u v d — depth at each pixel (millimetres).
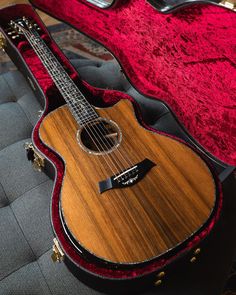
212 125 861
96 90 1003
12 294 734
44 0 1101
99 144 876
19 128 1038
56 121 901
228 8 646
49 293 742
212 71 791
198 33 756
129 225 686
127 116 907
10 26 1139
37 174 937
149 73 969
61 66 1021
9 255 788
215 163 874
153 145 835
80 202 727
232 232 833
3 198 895
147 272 636
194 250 678
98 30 1041
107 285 670
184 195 729
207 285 758
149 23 863
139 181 753
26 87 1158
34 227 836
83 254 666
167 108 944
